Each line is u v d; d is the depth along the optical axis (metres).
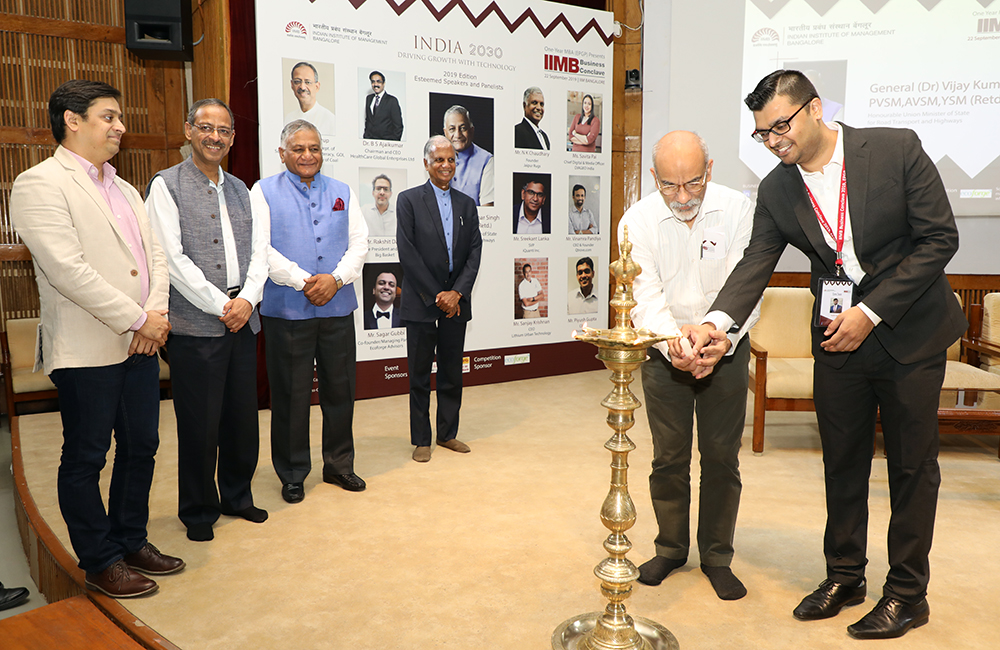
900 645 2.01
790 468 3.60
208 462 2.74
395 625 2.12
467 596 2.29
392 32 4.96
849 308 2.01
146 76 5.35
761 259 2.18
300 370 3.13
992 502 3.14
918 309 1.97
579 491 3.26
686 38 5.59
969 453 3.88
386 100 4.98
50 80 5.09
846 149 1.97
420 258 3.63
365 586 2.36
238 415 2.84
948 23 5.12
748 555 2.60
